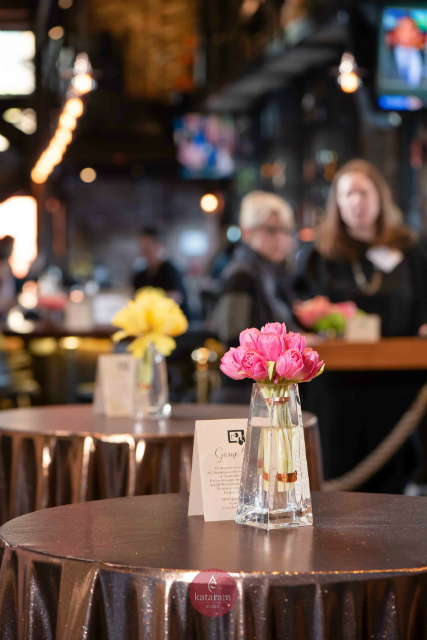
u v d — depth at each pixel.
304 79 9.71
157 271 7.05
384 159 7.74
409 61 5.62
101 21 13.40
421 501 1.67
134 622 1.21
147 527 1.45
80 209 16.30
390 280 3.96
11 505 2.36
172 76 13.99
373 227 3.96
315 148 9.56
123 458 2.29
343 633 1.16
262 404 1.46
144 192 16.47
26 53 15.29
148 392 2.63
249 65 9.30
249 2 9.34
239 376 1.45
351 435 3.85
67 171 15.21
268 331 1.48
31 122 15.77
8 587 1.33
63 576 1.26
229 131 14.23
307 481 1.47
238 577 1.17
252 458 1.46
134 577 1.20
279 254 3.45
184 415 2.73
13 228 15.66
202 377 5.93
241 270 3.34
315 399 3.91
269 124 10.93
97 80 14.04
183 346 5.98
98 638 1.23
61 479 2.34
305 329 3.89
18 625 1.31
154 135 14.41
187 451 2.29
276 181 10.58
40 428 2.45
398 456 4.04
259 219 3.39
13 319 7.21
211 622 1.17
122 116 14.35
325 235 4.05
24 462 2.37
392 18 5.56
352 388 3.84
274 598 1.17
